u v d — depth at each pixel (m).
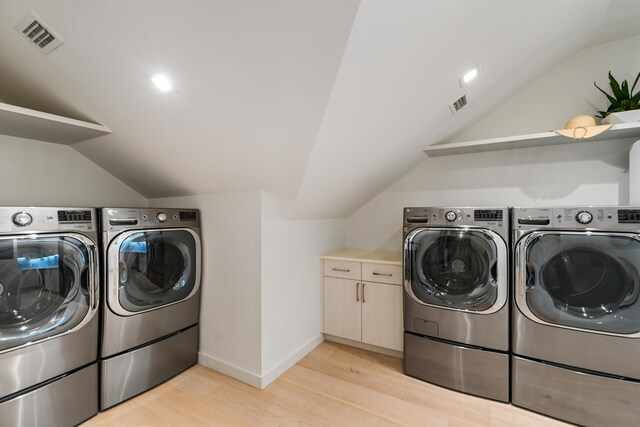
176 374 2.14
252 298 2.05
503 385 1.82
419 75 1.46
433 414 1.72
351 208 3.02
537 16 1.45
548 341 1.68
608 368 1.54
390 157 2.28
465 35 1.34
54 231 1.53
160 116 1.63
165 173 2.25
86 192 2.42
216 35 1.10
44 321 1.50
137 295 1.90
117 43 1.24
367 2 0.91
